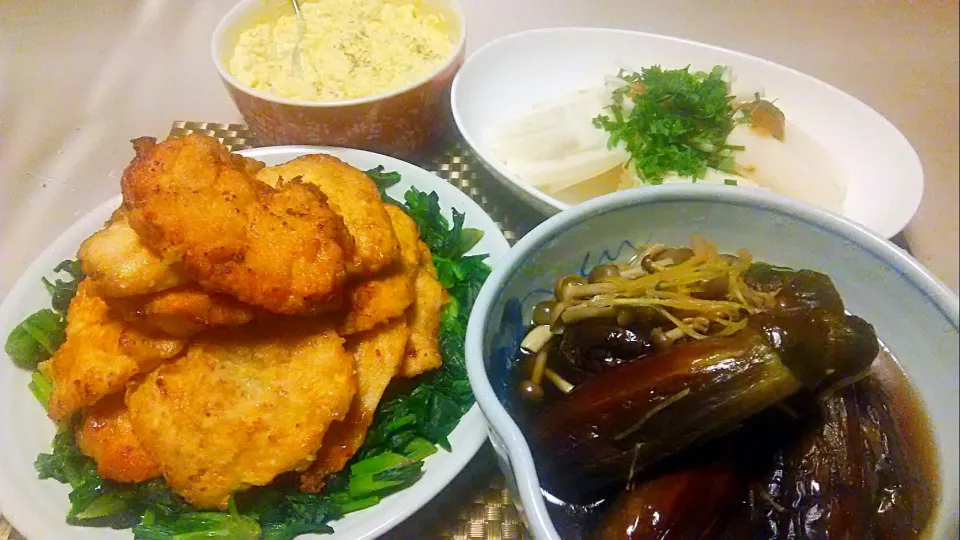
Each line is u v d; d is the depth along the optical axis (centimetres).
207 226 23
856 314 21
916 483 19
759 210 22
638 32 40
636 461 19
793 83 37
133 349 24
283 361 25
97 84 45
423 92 36
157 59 47
